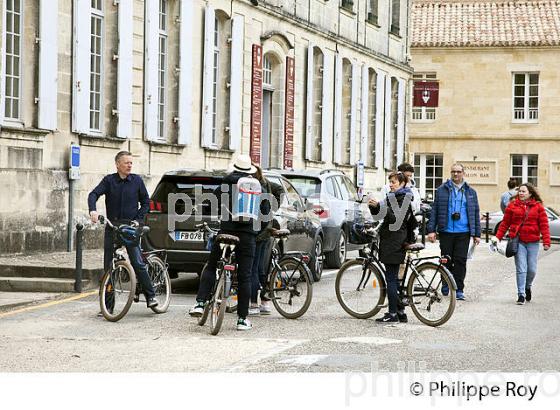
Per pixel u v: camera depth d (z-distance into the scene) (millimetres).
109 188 14688
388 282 14453
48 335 12852
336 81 36969
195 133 27250
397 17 44156
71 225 21594
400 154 44719
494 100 54750
